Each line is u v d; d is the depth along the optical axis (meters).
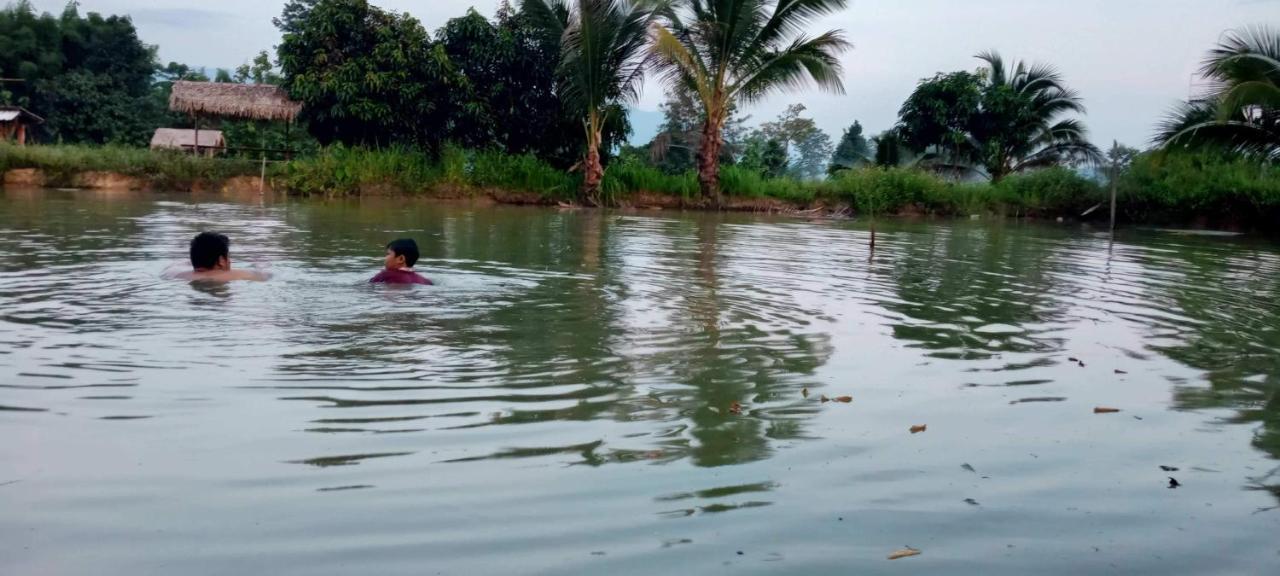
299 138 35.62
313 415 3.70
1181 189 23.66
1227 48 18.86
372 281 7.38
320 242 11.22
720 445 3.46
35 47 41.06
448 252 10.41
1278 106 18.22
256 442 3.35
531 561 2.46
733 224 18.62
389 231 13.29
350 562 2.43
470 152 27.61
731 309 6.71
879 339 5.70
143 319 5.62
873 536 2.68
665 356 5.00
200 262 7.52
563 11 24.52
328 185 24.95
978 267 10.64
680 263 9.95
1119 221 25.14
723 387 4.34
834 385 4.45
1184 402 4.29
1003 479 3.18
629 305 6.73
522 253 10.54
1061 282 9.26
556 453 3.31
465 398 4.02
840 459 3.34
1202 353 5.51
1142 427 3.86
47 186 25.02
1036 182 26.98
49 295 6.45
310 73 26.84
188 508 2.75
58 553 2.44
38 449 3.22
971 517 2.84
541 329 5.66
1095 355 5.37
